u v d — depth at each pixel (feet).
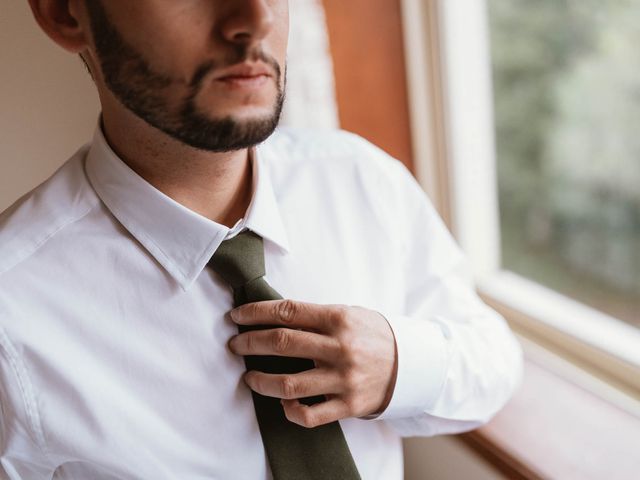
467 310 3.04
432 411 2.63
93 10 2.01
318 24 3.46
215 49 1.92
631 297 3.82
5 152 3.04
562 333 3.77
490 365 2.81
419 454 3.88
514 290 4.25
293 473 2.35
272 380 2.27
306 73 3.50
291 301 2.31
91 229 2.36
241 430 2.44
